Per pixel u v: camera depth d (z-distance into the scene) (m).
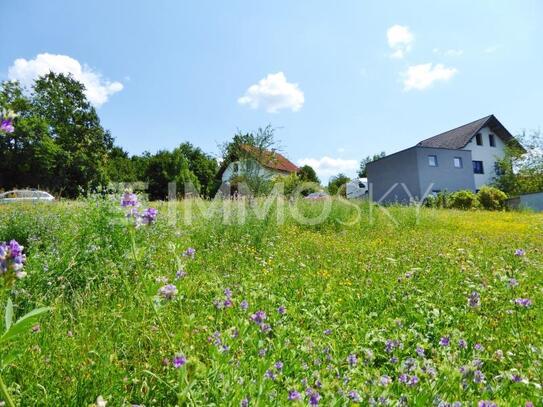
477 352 2.73
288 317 3.45
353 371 2.41
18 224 5.91
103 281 3.85
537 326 3.22
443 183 32.03
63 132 40.09
